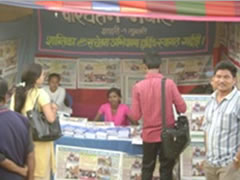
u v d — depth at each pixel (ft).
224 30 21.27
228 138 12.69
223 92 12.90
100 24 21.84
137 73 22.16
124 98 22.26
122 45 22.00
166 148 15.05
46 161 14.76
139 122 18.95
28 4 15.24
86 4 15.48
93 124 17.74
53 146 16.38
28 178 11.73
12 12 20.36
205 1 15.85
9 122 11.23
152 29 21.86
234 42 19.20
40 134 14.08
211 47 21.99
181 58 22.07
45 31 21.88
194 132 16.97
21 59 21.66
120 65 22.16
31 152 11.70
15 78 21.30
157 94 15.28
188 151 17.01
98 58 22.17
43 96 14.43
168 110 15.30
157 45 21.99
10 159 11.15
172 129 15.12
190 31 21.90
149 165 15.94
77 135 17.10
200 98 17.06
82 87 22.35
